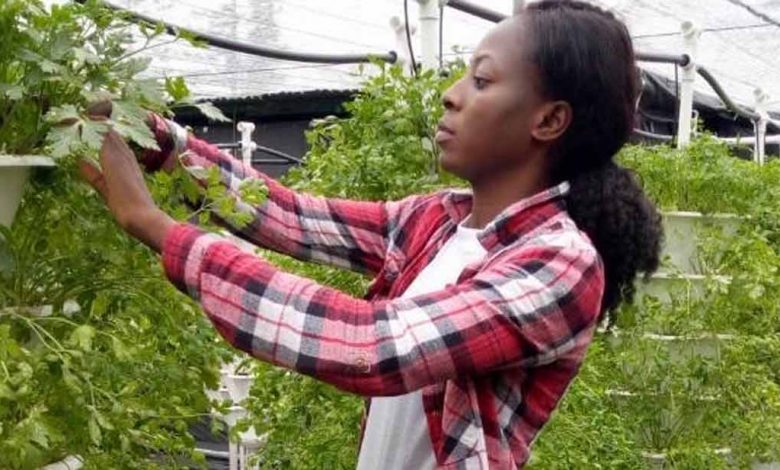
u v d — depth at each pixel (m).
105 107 1.12
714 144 3.18
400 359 0.99
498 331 1.03
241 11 3.94
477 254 1.15
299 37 4.36
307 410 2.16
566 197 1.18
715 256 3.05
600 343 2.41
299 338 0.99
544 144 1.17
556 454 2.05
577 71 1.13
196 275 1.01
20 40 1.12
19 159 1.12
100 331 1.22
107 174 1.06
